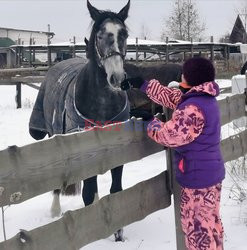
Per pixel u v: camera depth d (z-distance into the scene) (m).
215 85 2.81
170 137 2.68
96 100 4.13
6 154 1.98
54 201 4.88
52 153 2.25
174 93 3.01
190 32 39.72
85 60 5.41
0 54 37.72
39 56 34.94
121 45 4.04
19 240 2.03
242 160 5.62
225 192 5.01
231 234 3.95
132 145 2.93
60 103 4.56
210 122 2.74
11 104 14.45
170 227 4.23
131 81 3.08
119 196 2.75
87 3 4.35
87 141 2.51
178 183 2.95
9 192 2.01
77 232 2.39
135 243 3.86
